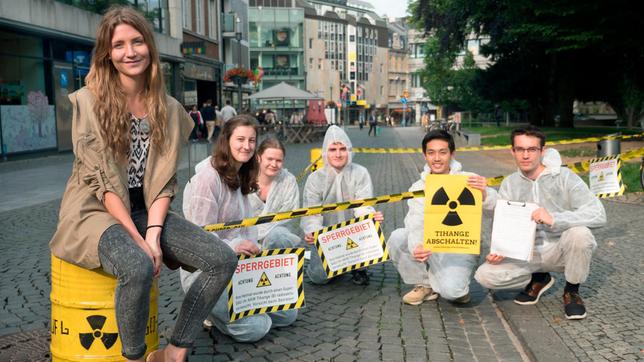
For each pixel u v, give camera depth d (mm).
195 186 4141
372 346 4141
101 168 2861
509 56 36531
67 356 3062
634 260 6402
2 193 11672
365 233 4957
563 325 4457
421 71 65312
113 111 2920
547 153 4855
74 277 3002
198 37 33188
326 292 5441
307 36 89375
